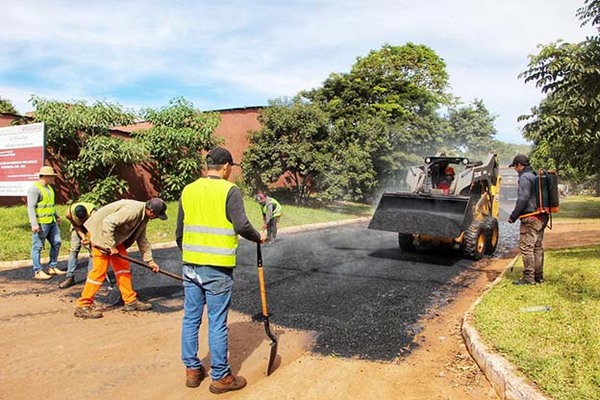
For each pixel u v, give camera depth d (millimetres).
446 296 6332
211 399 3471
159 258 8617
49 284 6734
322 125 17688
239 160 18875
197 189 3637
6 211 11383
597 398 3094
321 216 16016
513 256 9414
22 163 9430
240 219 3535
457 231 8156
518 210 6113
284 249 9914
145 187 15234
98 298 6074
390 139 20438
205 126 15094
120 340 4609
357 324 5137
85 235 6223
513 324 4547
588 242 10227
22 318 5219
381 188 21219
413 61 27328
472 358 4203
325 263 8422
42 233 7047
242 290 6453
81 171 12469
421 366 4078
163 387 3656
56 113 11945
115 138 13156
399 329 5000
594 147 12469
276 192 19172
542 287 5938
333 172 17531
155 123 14922
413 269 7996
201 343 4551
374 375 3891
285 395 3535
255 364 4078
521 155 6254
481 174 9367
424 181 9633
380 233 12688
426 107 22719
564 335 4176
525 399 3207
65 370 3926
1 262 7801
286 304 5832
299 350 4406
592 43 6910
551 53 7102
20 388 3605
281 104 17641
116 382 3727
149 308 5602
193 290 3637
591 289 5668
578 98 7180
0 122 12109
